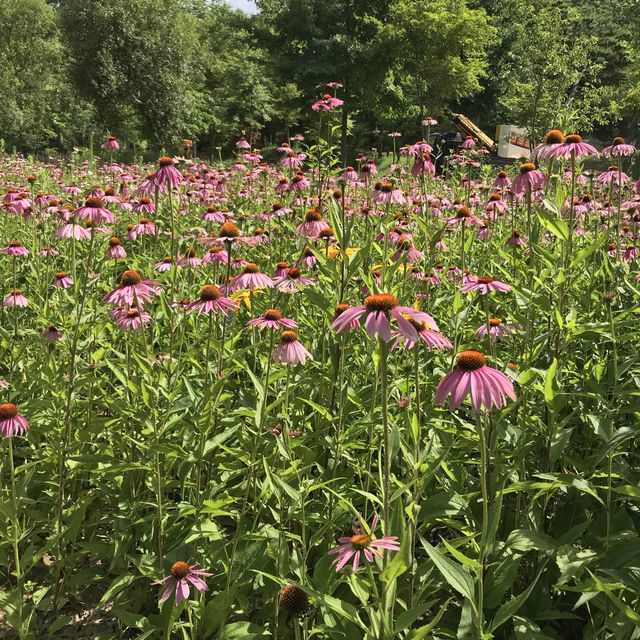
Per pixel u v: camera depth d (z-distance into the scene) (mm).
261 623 2910
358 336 3748
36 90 44375
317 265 4219
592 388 2992
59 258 6652
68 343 3766
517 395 3373
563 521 3023
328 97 5496
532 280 3510
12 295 4680
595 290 3914
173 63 37812
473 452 3588
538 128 23844
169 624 2453
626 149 4816
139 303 3262
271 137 58625
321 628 2402
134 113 38875
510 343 3844
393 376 3332
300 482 2834
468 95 33844
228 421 3322
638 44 31125
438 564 2115
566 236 3340
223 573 2857
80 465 3244
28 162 14086
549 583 2756
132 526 3172
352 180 6715
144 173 12109
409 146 6246
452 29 29000
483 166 9711
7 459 3586
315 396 3754
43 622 3070
